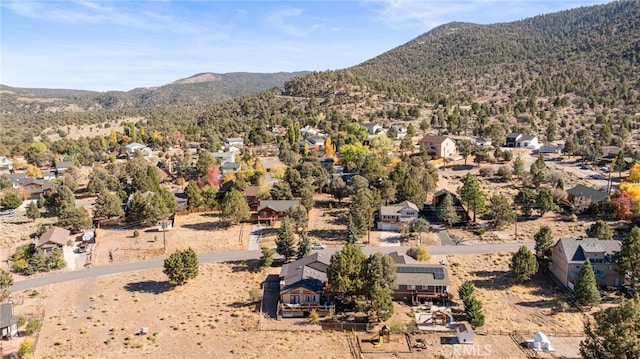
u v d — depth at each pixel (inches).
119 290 2859.3
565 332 2314.2
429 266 2746.1
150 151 7460.6
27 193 5403.5
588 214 3937.0
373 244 3476.9
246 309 2603.3
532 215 3998.5
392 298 2669.8
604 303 2588.6
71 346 2231.8
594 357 1868.8
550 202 3875.5
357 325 2396.7
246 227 3964.1
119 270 3169.3
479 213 3949.3
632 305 1881.2
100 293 2819.9
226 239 3690.9
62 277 3065.9
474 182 3897.6
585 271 2534.5
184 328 2402.8
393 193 4247.0
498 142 6825.8
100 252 3479.3
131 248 3521.2
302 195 4288.9
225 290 2844.5
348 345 2237.9
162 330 2385.6
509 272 2984.7
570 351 2161.7
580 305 2576.3
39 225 4106.8
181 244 3607.3
